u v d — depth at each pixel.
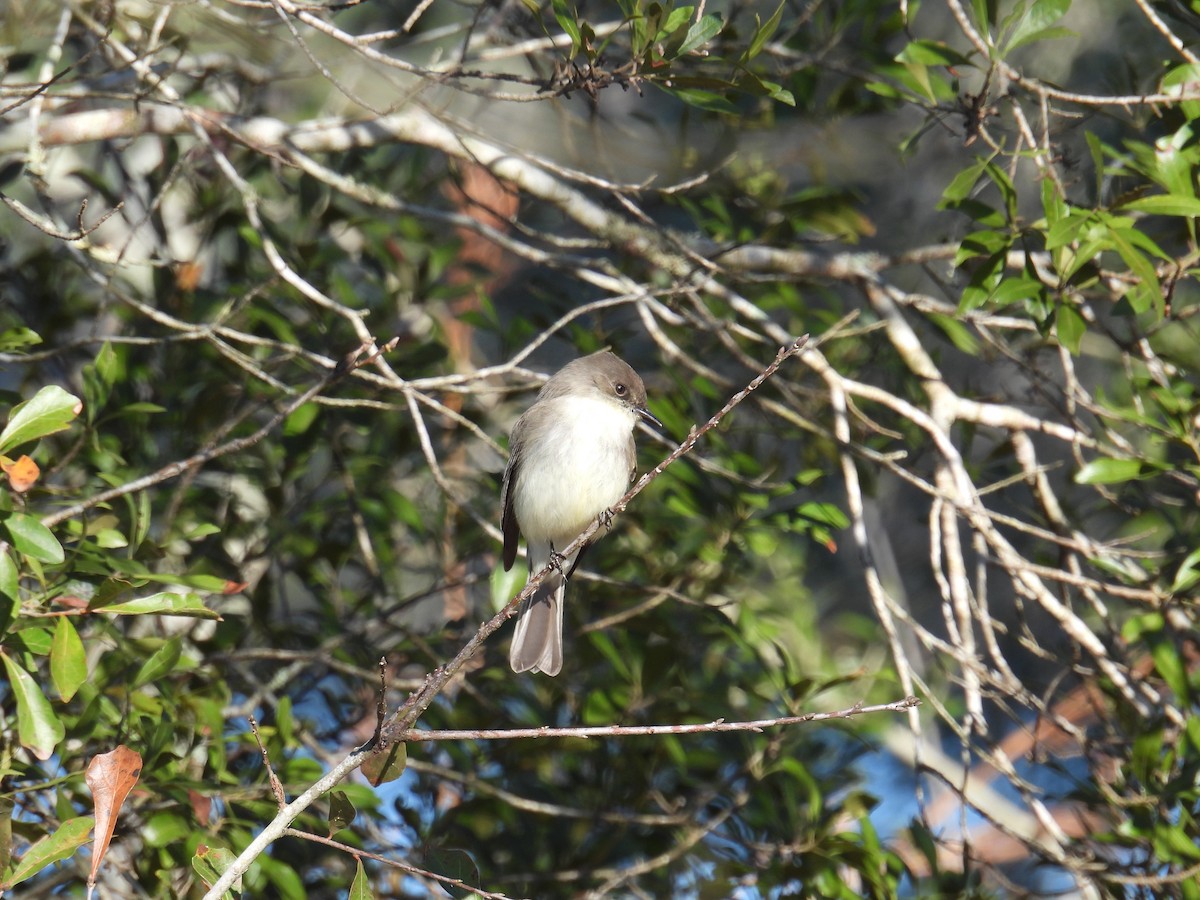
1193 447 9.53
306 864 10.04
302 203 12.25
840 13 11.67
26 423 6.96
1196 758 9.07
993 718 15.62
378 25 14.55
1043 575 9.72
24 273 11.71
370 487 11.78
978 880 9.59
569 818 10.89
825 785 11.42
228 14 10.51
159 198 9.21
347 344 11.62
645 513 11.66
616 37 11.91
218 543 11.23
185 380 11.48
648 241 11.58
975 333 12.90
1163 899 9.09
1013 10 9.14
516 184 11.31
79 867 8.79
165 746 8.32
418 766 10.42
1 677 8.65
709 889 10.06
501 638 11.33
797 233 12.18
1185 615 9.75
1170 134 9.59
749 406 12.25
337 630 11.31
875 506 15.11
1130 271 9.64
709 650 11.82
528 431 11.04
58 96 9.05
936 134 15.39
